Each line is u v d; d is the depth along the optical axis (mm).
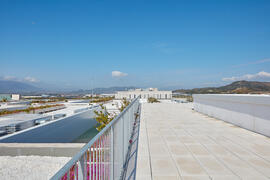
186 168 2861
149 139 4535
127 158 3371
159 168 2869
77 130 11383
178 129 5664
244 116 5699
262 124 4859
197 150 3689
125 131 3443
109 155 2154
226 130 5480
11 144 5637
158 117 8188
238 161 3119
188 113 9578
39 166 4855
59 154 5496
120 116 2779
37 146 5516
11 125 9547
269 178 2523
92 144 1385
